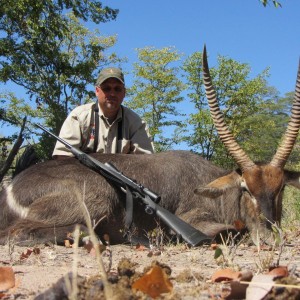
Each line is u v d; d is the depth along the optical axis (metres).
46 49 18.98
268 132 26.89
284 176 5.20
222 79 24.66
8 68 18.58
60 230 4.99
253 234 5.07
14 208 5.37
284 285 1.99
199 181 5.57
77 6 19.20
